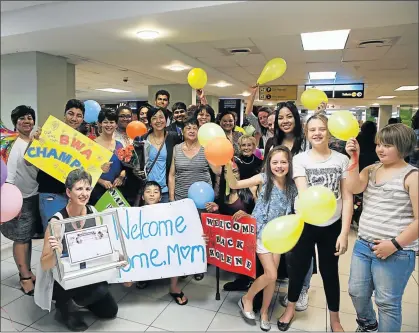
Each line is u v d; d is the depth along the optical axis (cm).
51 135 241
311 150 202
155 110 281
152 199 248
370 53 475
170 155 276
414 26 346
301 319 229
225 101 1161
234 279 287
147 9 251
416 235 156
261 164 254
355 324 223
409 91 918
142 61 486
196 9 242
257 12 246
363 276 180
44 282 205
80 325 216
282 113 227
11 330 212
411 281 281
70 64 502
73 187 195
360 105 1370
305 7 237
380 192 168
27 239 254
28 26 295
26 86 413
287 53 477
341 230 191
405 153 160
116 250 209
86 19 271
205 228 242
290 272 213
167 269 235
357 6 234
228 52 470
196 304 246
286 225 162
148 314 233
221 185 254
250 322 223
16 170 247
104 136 278
